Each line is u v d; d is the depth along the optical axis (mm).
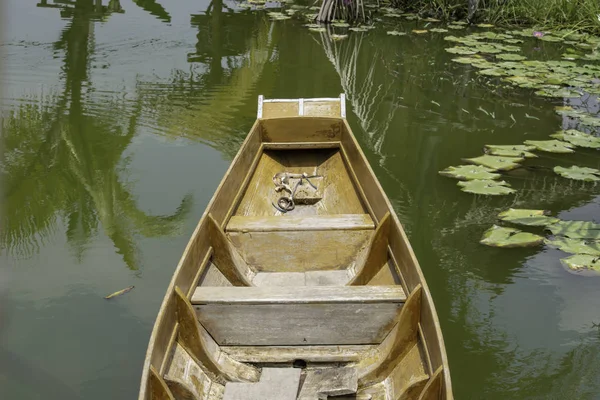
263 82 8977
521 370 3555
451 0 13766
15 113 7320
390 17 13781
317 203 5477
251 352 3371
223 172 6070
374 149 6773
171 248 4754
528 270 4559
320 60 10266
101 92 8195
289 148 5926
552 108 8164
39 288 4188
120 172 6031
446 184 5977
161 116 7469
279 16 13312
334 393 2986
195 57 10125
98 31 11562
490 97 8594
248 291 3369
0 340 3650
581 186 5988
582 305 4156
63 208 5352
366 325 3357
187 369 3012
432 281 4430
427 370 2809
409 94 8695
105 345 3641
